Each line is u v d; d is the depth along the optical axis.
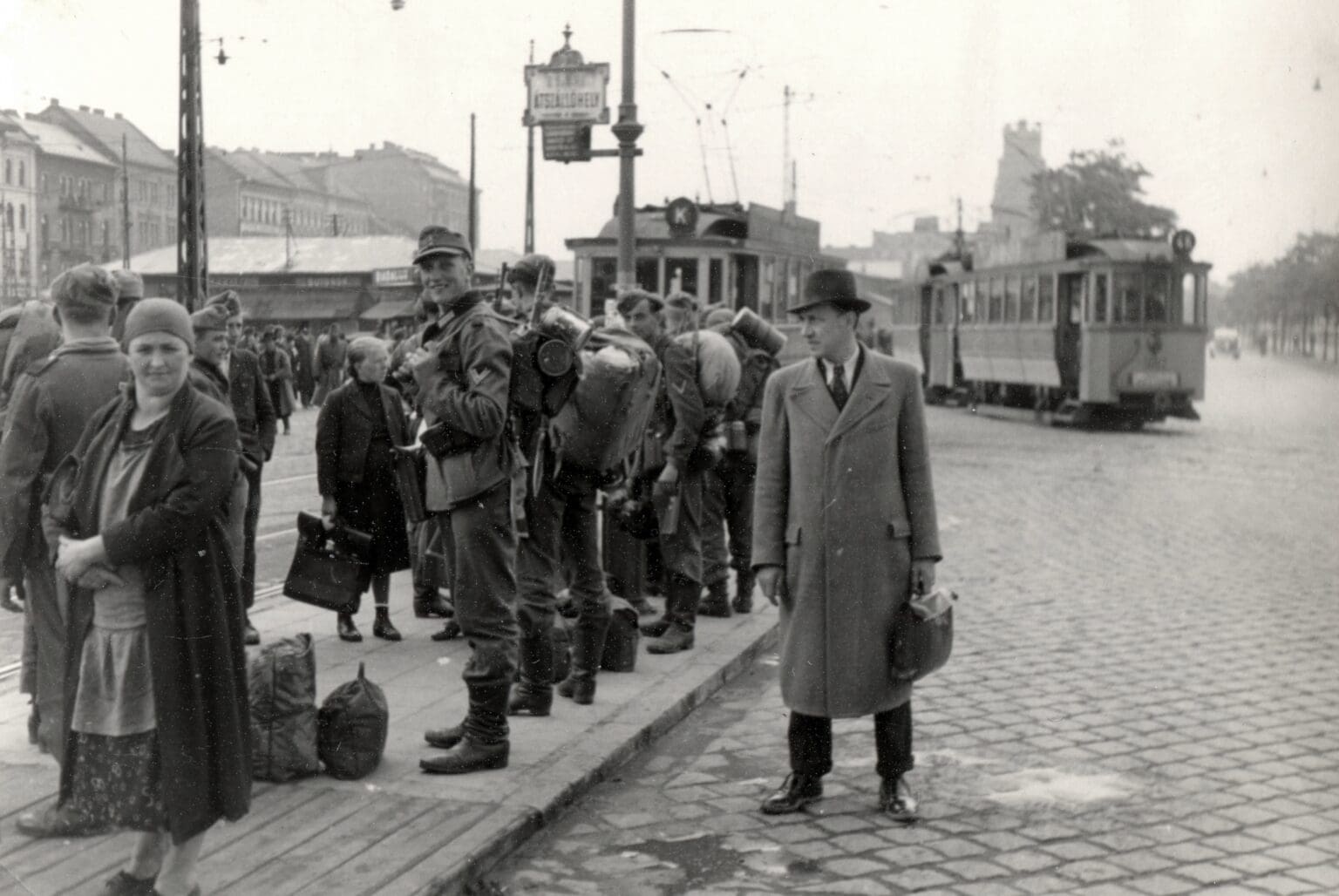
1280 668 7.70
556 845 4.96
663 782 5.73
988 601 9.86
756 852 4.91
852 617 5.17
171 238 50.81
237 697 3.97
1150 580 10.72
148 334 3.86
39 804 4.83
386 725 5.46
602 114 15.69
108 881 4.15
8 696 6.55
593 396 6.22
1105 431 28.80
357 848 4.61
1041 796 5.52
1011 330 32.78
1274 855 4.85
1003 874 4.69
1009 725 6.57
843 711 5.17
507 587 5.54
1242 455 22.67
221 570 3.94
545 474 6.31
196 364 7.02
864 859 4.84
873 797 5.54
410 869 4.43
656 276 21.67
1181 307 28.75
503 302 6.84
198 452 3.85
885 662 5.19
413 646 7.94
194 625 3.85
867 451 5.18
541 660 6.37
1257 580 10.66
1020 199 44.56
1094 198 42.06
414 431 8.00
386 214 65.12
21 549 5.01
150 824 3.87
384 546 8.00
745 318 8.79
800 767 5.37
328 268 61.19
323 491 7.89
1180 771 5.82
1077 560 11.73
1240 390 42.75
